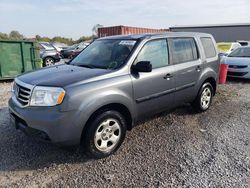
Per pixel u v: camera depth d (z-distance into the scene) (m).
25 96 3.52
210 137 4.47
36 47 10.84
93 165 3.56
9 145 4.11
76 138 3.37
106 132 3.72
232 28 43.25
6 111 5.86
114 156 3.81
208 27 44.19
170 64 4.66
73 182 3.17
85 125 3.51
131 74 3.96
